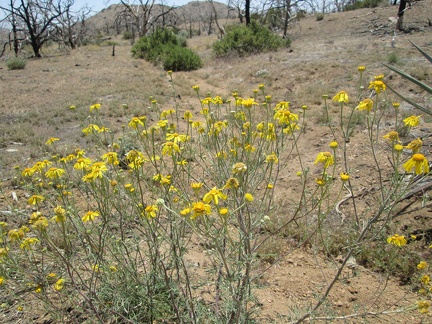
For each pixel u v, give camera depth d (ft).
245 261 7.14
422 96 29.50
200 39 127.03
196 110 35.04
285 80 44.16
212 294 10.10
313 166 19.19
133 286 8.87
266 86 43.06
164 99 38.04
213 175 10.30
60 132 27.68
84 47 126.52
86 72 60.70
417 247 12.09
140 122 9.61
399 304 10.40
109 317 8.79
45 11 107.45
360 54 49.52
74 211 8.69
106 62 74.90
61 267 9.08
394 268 11.53
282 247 13.02
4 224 9.56
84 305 9.07
